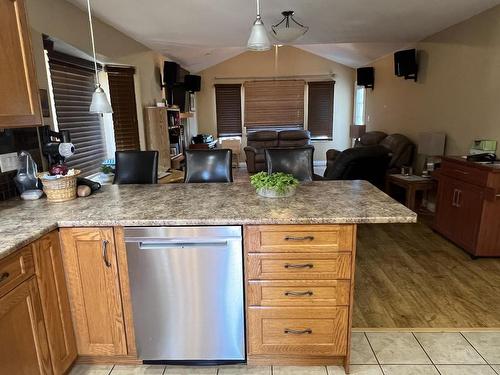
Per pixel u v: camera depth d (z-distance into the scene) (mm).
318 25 4105
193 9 3389
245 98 8477
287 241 1724
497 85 3371
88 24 3455
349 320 1812
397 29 4328
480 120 3648
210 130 8617
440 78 4473
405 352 2018
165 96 5770
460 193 3393
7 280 1412
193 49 5602
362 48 6410
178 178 3658
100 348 1913
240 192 2262
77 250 1778
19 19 1834
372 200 1986
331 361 1930
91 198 2186
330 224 1691
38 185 2270
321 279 1766
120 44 4188
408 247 3521
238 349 1891
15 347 1458
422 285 2756
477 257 3195
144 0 3123
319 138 8633
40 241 1621
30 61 1917
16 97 1805
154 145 4949
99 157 4246
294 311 1817
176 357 1921
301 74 8367
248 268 1767
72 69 3602
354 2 3223
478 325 2244
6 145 2193
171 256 1757
